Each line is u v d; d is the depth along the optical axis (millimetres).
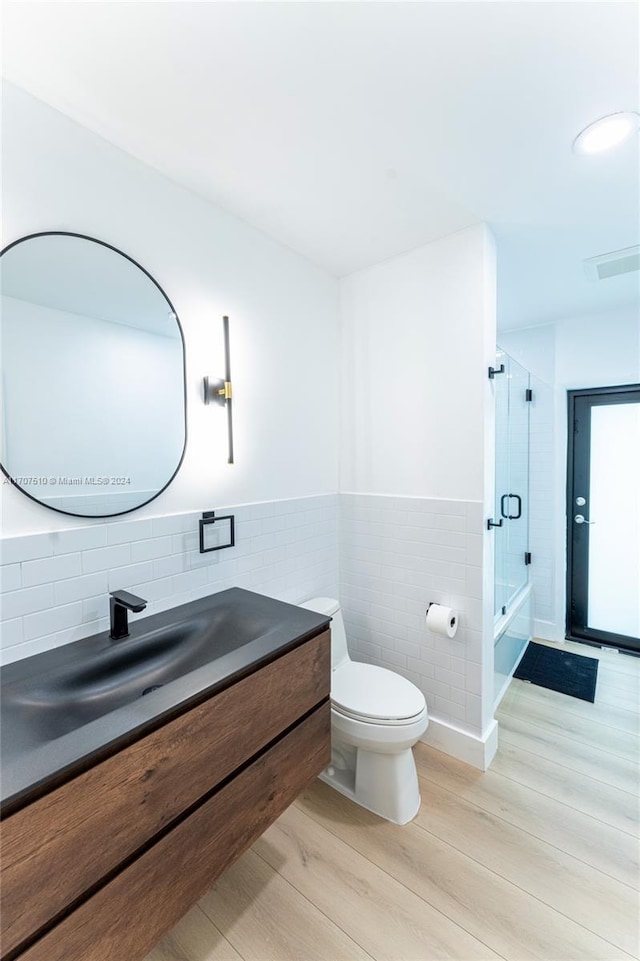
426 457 1979
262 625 1354
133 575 1386
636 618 2986
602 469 3070
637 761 1854
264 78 1052
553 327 3053
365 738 1517
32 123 1127
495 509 2002
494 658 2143
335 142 1285
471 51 975
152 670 1243
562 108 1139
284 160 1371
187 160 1374
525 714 2217
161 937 885
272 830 1507
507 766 1824
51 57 999
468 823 1529
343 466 2318
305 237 1871
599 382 2910
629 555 2996
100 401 1293
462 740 1857
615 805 1609
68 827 729
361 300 2199
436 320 1913
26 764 720
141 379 1401
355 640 2311
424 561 2000
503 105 1131
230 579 1728
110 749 789
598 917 1207
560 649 3002
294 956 1122
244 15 898
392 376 2088
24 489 1132
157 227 1436
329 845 1446
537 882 1311
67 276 1213
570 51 971
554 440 3072
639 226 1771
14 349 1110
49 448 1182
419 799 1622
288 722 1222
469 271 1797
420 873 1343
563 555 3135
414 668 2053
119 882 809
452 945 1142
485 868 1357
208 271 1606
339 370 2312
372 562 2209
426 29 922
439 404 1922
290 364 2002
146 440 1418
